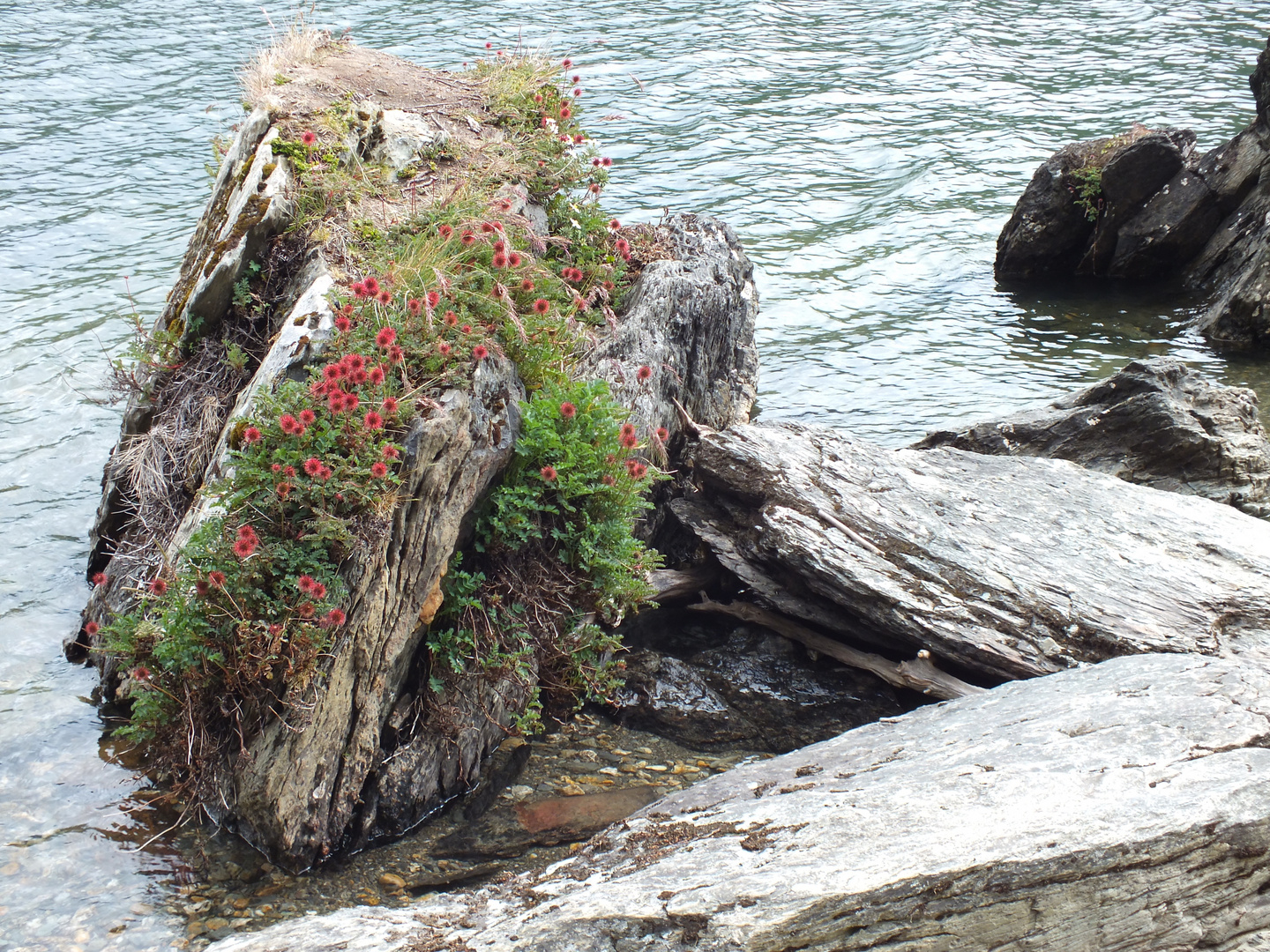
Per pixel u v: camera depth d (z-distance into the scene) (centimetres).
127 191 1636
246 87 868
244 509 527
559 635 616
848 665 667
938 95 2252
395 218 730
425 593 547
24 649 672
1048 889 394
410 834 530
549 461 613
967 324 1302
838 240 1567
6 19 2600
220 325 703
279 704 507
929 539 677
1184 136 1430
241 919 471
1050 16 2878
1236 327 1227
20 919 467
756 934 367
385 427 542
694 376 888
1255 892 422
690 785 570
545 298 704
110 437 956
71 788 551
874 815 428
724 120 2103
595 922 383
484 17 2783
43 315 1221
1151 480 827
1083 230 1432
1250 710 481
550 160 919
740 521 725
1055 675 571
